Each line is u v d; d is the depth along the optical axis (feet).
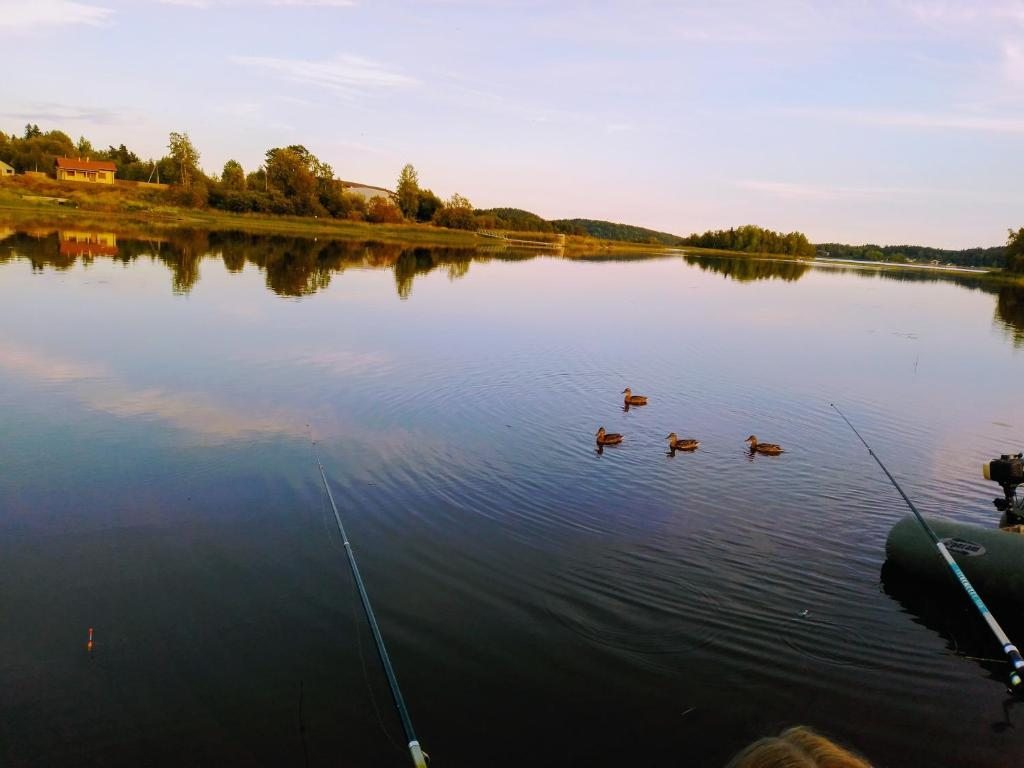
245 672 22.30
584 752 19.67
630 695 22.08
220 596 26.48
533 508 35.78
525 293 125.49
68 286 92.02
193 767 18.58
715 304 131.64
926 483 42.16
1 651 22.68
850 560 31.99
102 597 26.02
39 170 354.95
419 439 44.88
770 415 56.29
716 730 20.74
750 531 34.50
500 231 376.68
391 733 20.07
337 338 72.43
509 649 24.06
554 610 26.55
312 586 27.45
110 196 271.08
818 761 6.32
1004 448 50.11
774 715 21.49
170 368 56.59
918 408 60.70
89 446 39.68
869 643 25.54
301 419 46.80
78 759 18.69
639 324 98.84
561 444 45.93
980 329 115.55
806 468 43.91
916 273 329.72
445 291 119.14
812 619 26.91
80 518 31.76
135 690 21.30
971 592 24.59
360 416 48.47
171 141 331.36
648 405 57.06
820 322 114.11
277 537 31.22
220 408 47.85
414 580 28.25
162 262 127.24
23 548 29.01
